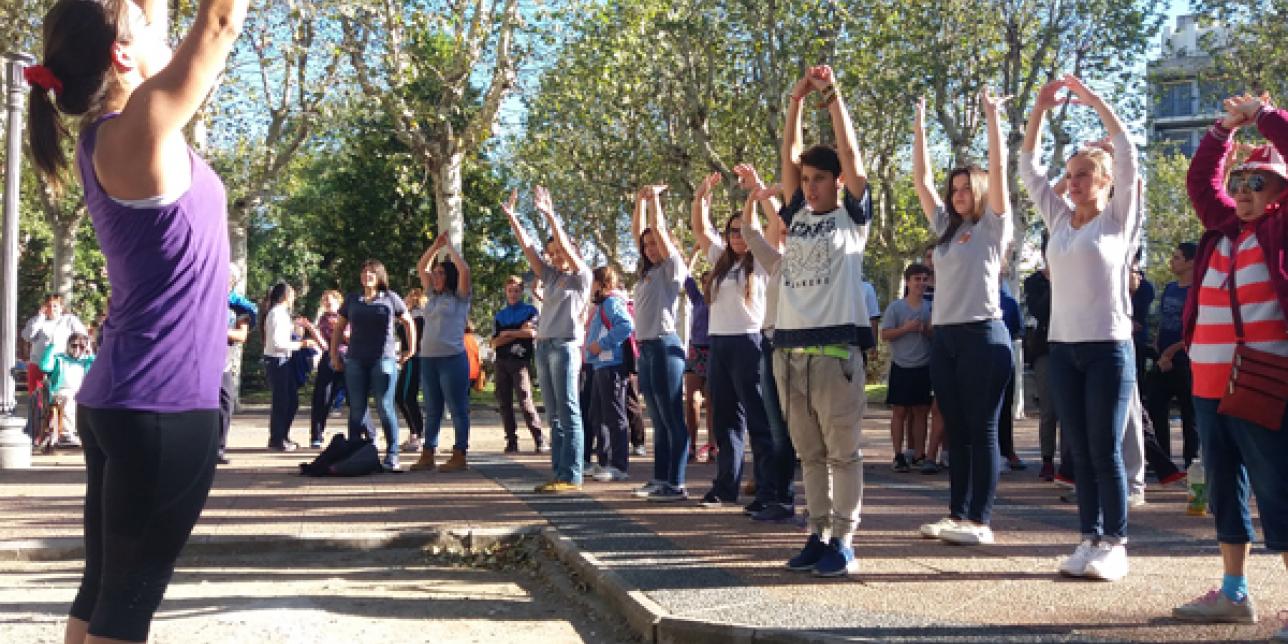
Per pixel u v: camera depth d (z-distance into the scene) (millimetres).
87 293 42656
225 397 12367
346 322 11164
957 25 24109
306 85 22938
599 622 5312
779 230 7234
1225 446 4566
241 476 10750
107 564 2826
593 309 10828
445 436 16750
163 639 4883
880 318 11148
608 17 24984
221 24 2662
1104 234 5492
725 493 8203
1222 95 26172
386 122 32938
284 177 33125
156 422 2754
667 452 8742
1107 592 5129
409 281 35875
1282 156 4441
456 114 23062
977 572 5613
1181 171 45344
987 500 6445
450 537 7145
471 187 33531
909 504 8219
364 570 6602
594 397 10812
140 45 2895
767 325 7090
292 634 4992
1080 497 5566
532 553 6867
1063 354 5594
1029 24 23719
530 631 5168
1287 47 24656
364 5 21531
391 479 10398
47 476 10953
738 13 25188
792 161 5762
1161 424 9852
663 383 8508
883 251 31422
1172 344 9719
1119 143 5656
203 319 2842
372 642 4906
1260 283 4387
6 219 12078
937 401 6551
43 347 14516
